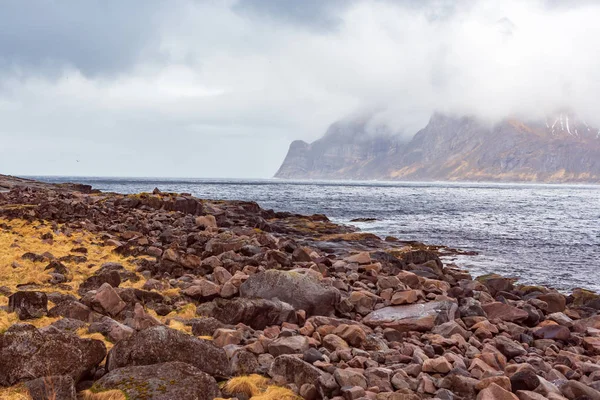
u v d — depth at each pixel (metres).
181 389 7.24
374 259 24.69
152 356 8.28
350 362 9.69
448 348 11.90
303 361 8.83
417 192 199.62
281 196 130.88
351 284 18.81
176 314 12.86
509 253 37.00
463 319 14.55
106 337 10.10
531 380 8.84
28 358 7.53
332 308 14.16
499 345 12.06
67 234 24.59
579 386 9.05
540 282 26.72
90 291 12.89
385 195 156.88
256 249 21.86
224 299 14.33
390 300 15.79
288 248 26.53
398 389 8.84
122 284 15.27
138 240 23.36
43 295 11.26
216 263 18.73
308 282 14.04
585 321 15.80
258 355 9.96
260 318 12.41
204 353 8.69
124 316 12.06
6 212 30.78
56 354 7.74
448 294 18.28
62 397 6.96
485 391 8.24
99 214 34.31
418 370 9.52
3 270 15.77
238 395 8.06
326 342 10.94
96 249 21.41
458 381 8.80
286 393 8.26
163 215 37.59
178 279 17.00
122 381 7.41
